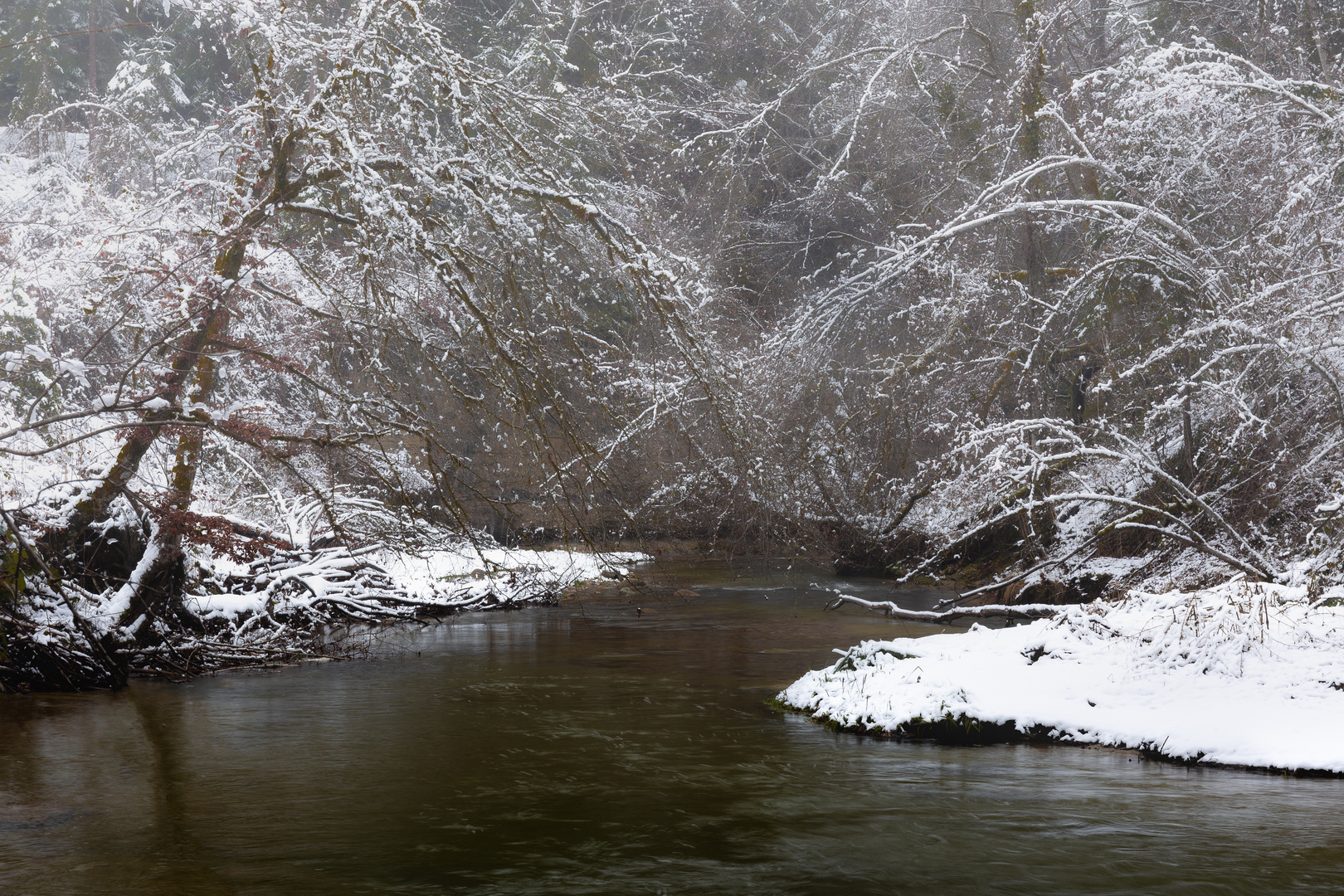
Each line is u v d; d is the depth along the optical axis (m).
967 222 22.44
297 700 13.19
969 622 20.02
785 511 20.72
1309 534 14.33
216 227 14.10
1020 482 18.55
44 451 12.76
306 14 15.97
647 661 16.14
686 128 36.75
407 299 15.08
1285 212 16.52
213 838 7.90
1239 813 8.49
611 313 21.08
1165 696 11.13
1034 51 25.83
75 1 39.50
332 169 14.59
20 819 8.35
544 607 23.20
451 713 12.41
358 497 20.02
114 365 14.03
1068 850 7.64
